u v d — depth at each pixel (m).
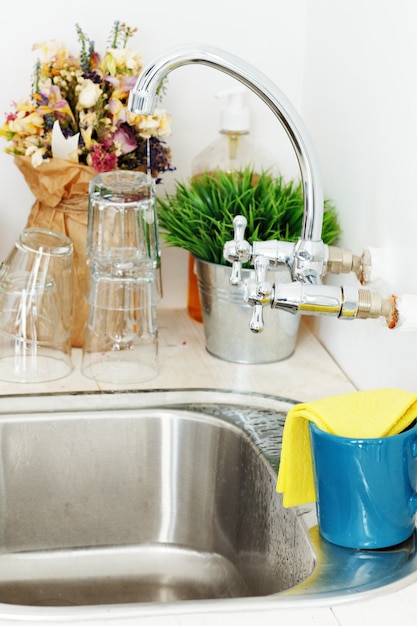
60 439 1.26
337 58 1.41
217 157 1.49
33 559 1.28
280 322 1.38
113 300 1.34
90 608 0.86
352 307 1.03
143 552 1.29
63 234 1.35
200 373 1.37
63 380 1.33
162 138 1.43
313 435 0.97
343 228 1.39
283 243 1.08
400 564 0.95
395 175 1.19
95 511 1.29
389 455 0.94
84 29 1.49
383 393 1.01
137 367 1.36
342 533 0.97
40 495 1.28
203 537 1.29
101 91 1.33
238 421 1.25
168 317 1.58
